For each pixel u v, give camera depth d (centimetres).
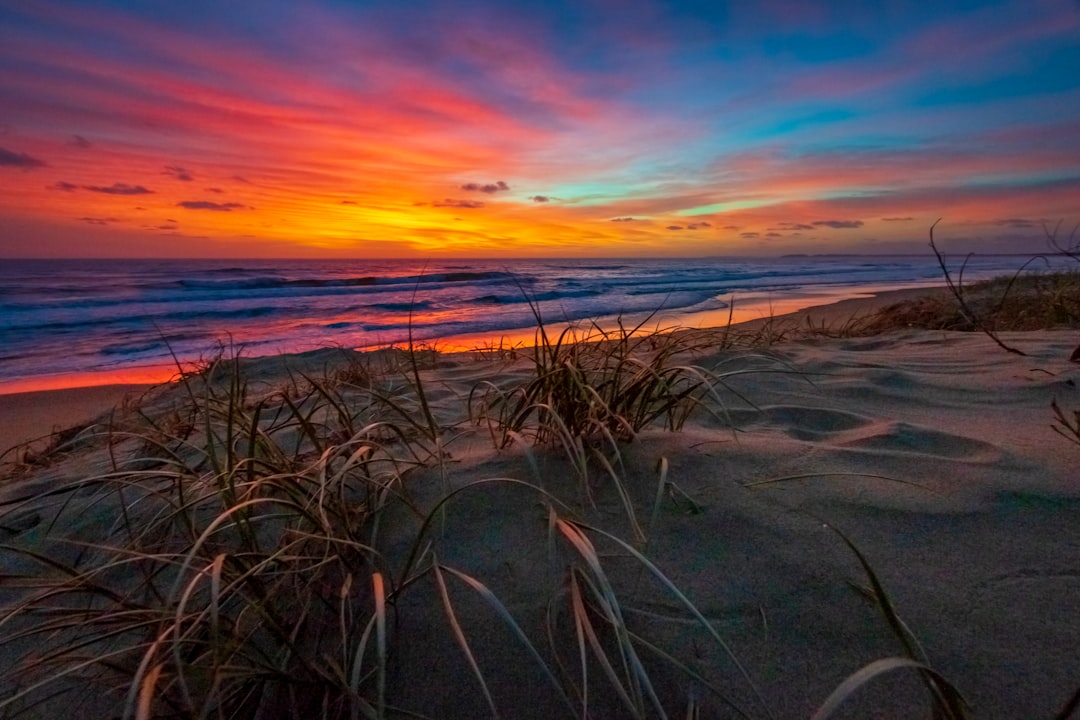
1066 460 157
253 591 127
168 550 158
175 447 240
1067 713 82
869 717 93
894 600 113
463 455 186
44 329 1178
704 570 125
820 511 141
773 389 263
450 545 140
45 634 140
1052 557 120
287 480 153
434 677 111
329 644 120
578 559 132
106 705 117
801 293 1788
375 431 218
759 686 101
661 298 1652
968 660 100
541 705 104
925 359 321
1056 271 749
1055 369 260
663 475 131
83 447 325
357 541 145
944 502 141
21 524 196
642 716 88
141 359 863
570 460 167
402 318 1305
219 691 103
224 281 2244
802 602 116
